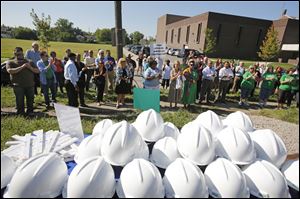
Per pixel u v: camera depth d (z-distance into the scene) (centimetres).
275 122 687
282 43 3822
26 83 564
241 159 214
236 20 4084
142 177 180
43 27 1310
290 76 848
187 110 743
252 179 199
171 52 3097
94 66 891
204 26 4059
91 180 177
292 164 229
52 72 694
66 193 187
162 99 879
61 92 869
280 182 195
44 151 251
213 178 192
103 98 808
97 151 230
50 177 183
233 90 1073
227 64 877
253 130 288
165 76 1049
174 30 5722
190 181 183
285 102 959
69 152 255
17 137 291
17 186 174
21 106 572
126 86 704
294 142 530
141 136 239
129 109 702
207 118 275
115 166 217
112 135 216
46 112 635
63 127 304
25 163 187
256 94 1085
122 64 700
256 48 4334
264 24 4234
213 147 219
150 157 235
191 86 755
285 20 3788
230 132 228
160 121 262
